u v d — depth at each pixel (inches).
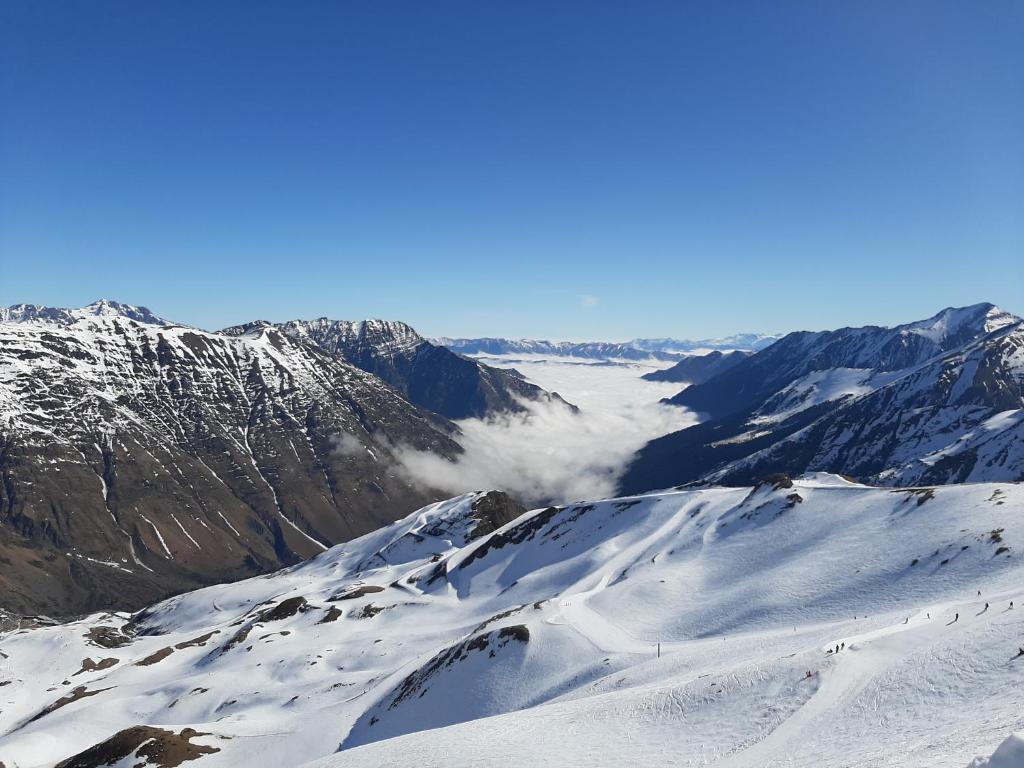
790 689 2082.9
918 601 3253.0
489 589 6983.3
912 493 4785.9
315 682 5226.4
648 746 1952.5
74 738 4928.6
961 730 1412.4
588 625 4210.1
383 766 2181.3
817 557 4340.6
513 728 2357.3
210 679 5743.1
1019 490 4195.4
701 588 4633.4
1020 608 2225.6
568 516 7829.7
